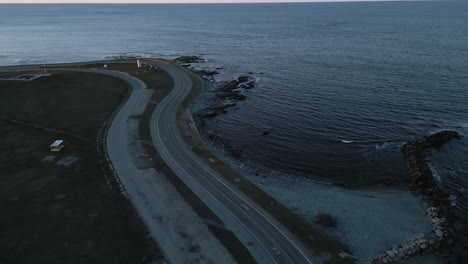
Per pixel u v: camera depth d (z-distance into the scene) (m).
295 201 35.59
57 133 47.97
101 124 52.47
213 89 79.00
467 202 36.16
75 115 56.00
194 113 63.12
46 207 30.75
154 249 26.05
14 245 25.70
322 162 45.44
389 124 58.41
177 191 34.38
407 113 63.53
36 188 33.84
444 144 49.28
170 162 40.62
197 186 35.53
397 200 36.06
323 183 40.12
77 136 47.25
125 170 38.16
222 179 37.22
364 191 38.19
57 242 26.25
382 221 32.47
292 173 42.50
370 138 52.91
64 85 74.69
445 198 36.06
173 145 45.56
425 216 33.09
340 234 30.50
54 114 56.00
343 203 35.56
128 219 29.64
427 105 67.56
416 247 28.19
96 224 28.73
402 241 29.58
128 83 78.88
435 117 61.22
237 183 36.56
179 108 62.22
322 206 34.88
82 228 28.11
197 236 27.73
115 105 62.44
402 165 43.94
